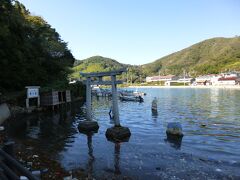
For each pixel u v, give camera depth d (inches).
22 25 1678.2
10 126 1031.0
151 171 521.0
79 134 891.4
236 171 517.3
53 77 2112.5
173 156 621.3
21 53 1528.1
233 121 1152.2
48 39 2305.6
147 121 1192.8
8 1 1406.3
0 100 1164.5
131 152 659.4
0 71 1416.1
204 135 858.1
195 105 1923.0
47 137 840.9
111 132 831.7
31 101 1533.0
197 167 542.6
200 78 7185.0
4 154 216.2
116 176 493.4
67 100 1969.7
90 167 545.3
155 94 3558.1
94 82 969.5
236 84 5767.7
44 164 536.4
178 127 856.3
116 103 863.7
